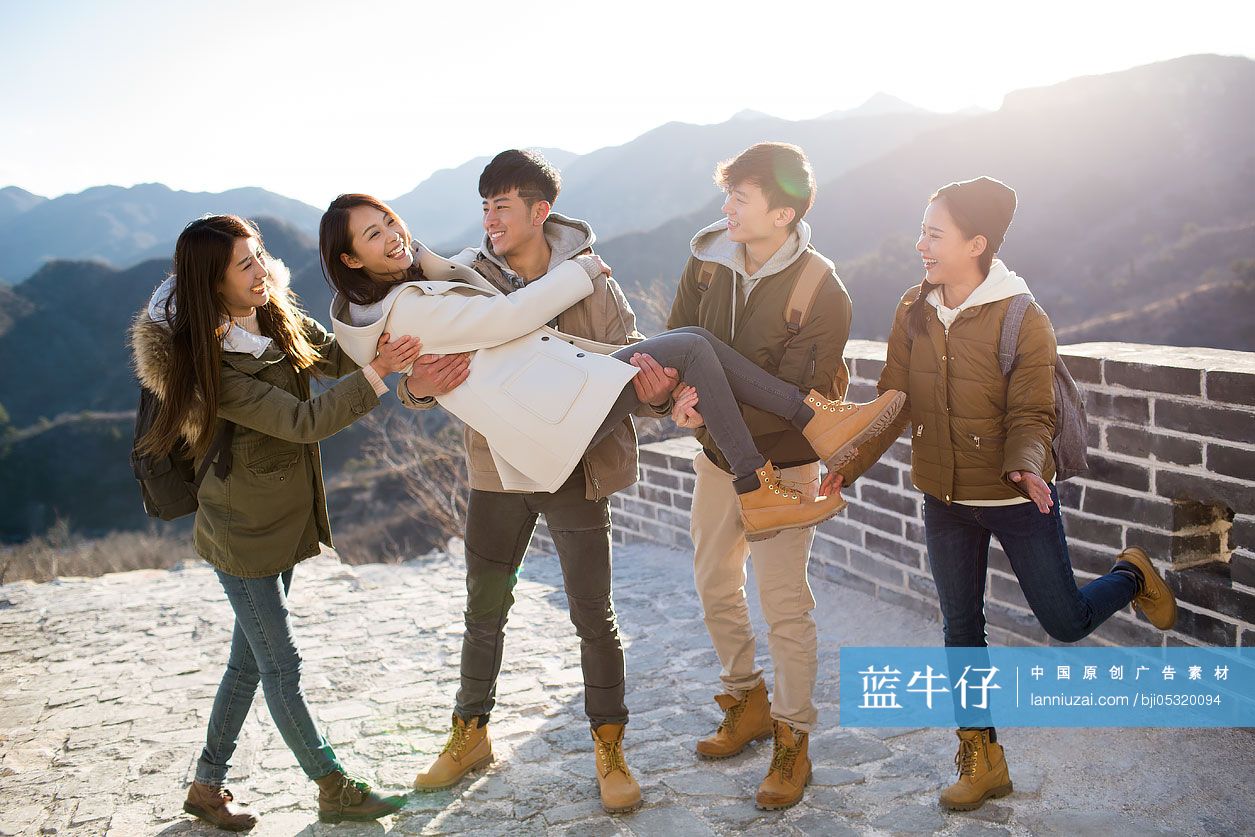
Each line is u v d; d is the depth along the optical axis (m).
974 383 2.69
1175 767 2.94
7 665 4.86
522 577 6.25
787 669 2.92
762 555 2.94
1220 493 3.09
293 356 2.88
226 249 2.52
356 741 3.64
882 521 4.63
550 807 2.98
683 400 2.69
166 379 2.53
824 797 2.95
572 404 2.63
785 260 2.82
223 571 2.75
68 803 3.23
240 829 2.94
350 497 27.39
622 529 7.01
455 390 2.72
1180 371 3.17
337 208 2.67
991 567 4.03
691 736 3.51
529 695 4.00
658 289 11.97
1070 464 2.74
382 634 5.02
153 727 3.92
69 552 20.36
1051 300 48.84
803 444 2.96
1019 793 2.89
